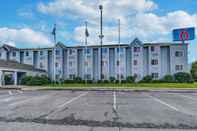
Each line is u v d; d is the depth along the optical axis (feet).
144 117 31.14
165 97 63.93
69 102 49.88
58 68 185.88
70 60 187.01
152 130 23.88
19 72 155.33
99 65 180.75
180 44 170.30
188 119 29.81
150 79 165.48
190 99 58.18
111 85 133.39
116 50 178.81
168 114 33.76
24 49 193.67
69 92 86.22
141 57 173.99
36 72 171.12
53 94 75.31
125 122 27.76
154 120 29.04
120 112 35.50
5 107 41.60
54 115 32.76
